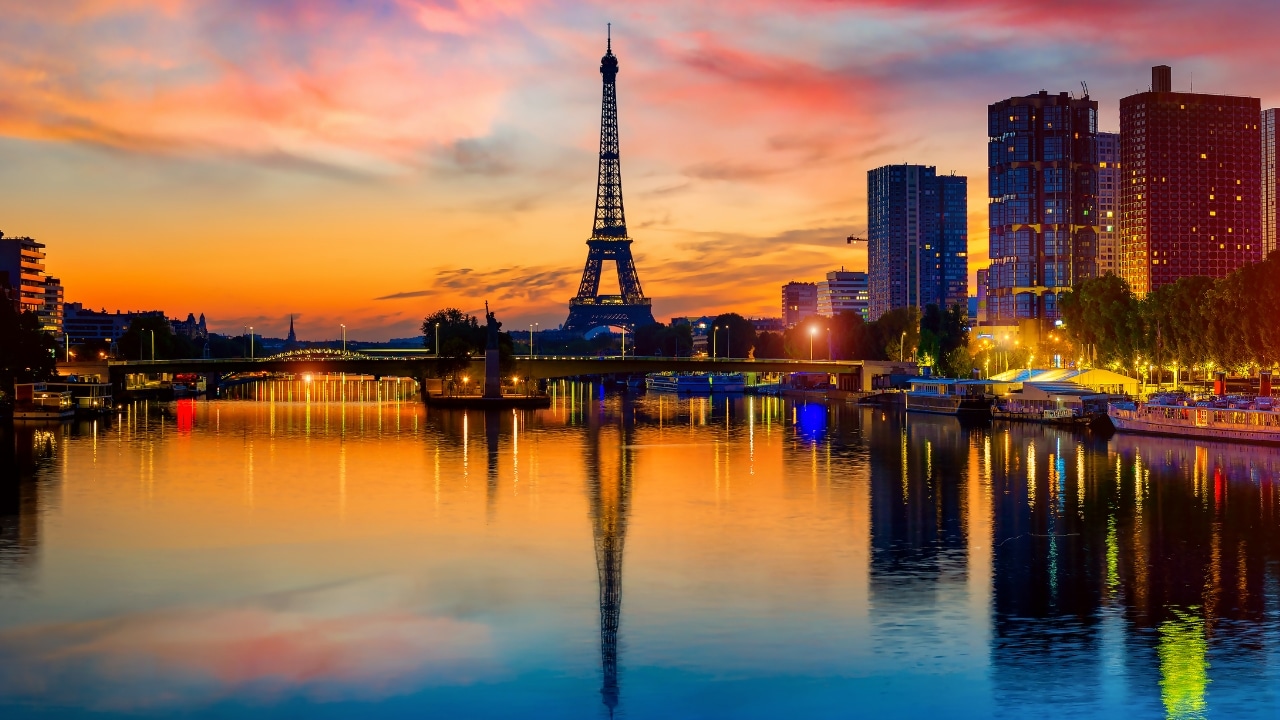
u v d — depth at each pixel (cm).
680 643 8012
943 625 8362
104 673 7525
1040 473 16325
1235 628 8281
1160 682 7206
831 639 8050
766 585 9538
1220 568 10150
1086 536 11594
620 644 7988
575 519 12681
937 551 10881
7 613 8831
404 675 7456
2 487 15138
